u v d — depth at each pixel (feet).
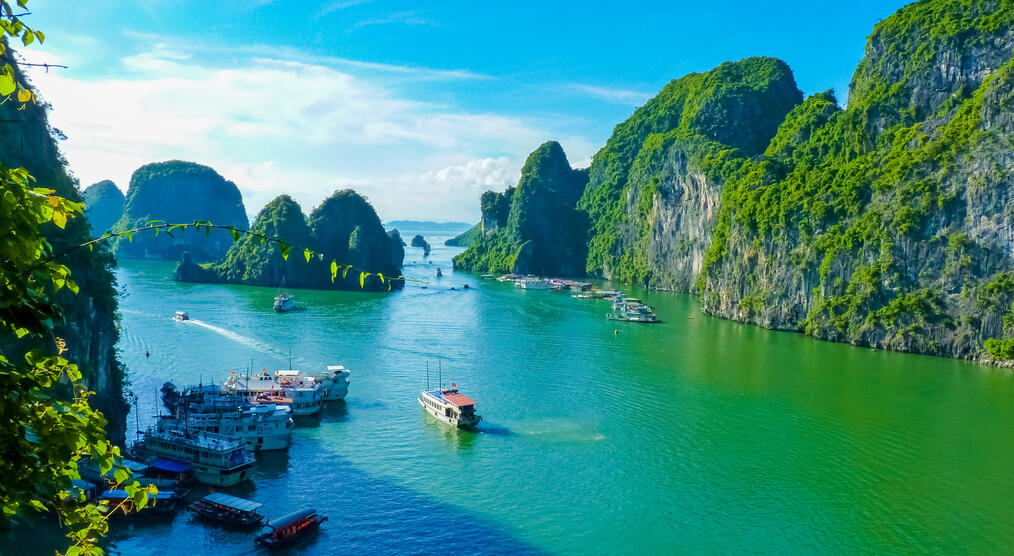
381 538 186.19
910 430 274.36
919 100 528.63
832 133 609.01
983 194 429.79
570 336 480.64
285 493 213.05
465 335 474.90
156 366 358.84
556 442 258.37
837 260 501.56
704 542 186.09
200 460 218.18
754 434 268.82
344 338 452.35
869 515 201.36
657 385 341.62
